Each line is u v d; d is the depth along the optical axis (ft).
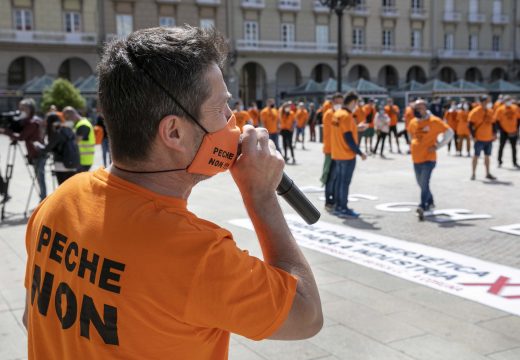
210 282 3.44
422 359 11.57
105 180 3.90
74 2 122.62
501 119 45.55
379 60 154.92
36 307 4.12
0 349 12.53
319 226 24.76
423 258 19.42
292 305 3.73
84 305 3.68
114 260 3.56
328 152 28.25
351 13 149.18
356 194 33.76
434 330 13.08
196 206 29.76
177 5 131.13
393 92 129.49
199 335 3.60
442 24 161.89
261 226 4.04
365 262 18.99
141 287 3.46
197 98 3.64
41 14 120.37
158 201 3.71
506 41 170.91
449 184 37.14
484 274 17.49
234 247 3.66
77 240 3.78
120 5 126.11
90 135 29.60
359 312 14.30
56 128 26.61
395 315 14.08
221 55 3.87
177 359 3.58
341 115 26.21
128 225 3.61
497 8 168.04
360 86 120.16
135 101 3.58
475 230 23.72
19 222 26.32
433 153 26.05
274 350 12.17
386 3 155.53
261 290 3.60
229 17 136.98
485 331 13.00
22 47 119.34
